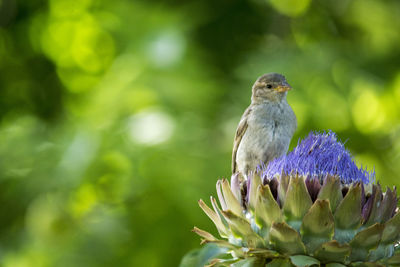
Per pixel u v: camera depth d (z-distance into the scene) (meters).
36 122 13.95
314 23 16.39
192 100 12.34
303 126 13.18
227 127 12.59
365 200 5.36
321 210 5.08
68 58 15.57
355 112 14.29
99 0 14.95
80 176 11.61
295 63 13.76
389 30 16.22
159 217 11.59
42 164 12.37
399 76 15.07
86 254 11.73
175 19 13.52
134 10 13.97
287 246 5.13
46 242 12.22
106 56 15.03
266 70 13.48
